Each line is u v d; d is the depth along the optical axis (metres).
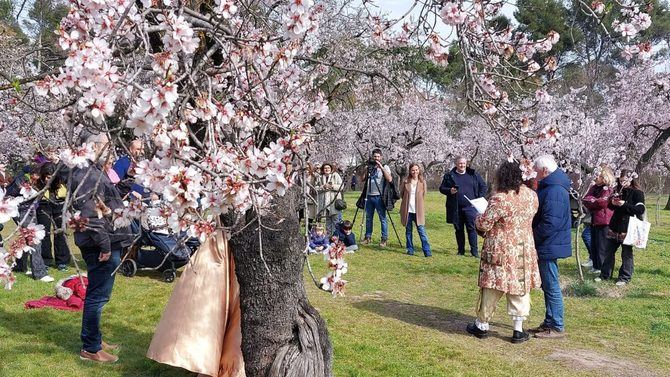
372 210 12.64
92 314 5.07
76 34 2.48
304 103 4.17
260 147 3.34
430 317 7.12
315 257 10.39
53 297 6.90
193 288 4.44
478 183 11.60
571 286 8.77
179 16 2.64
